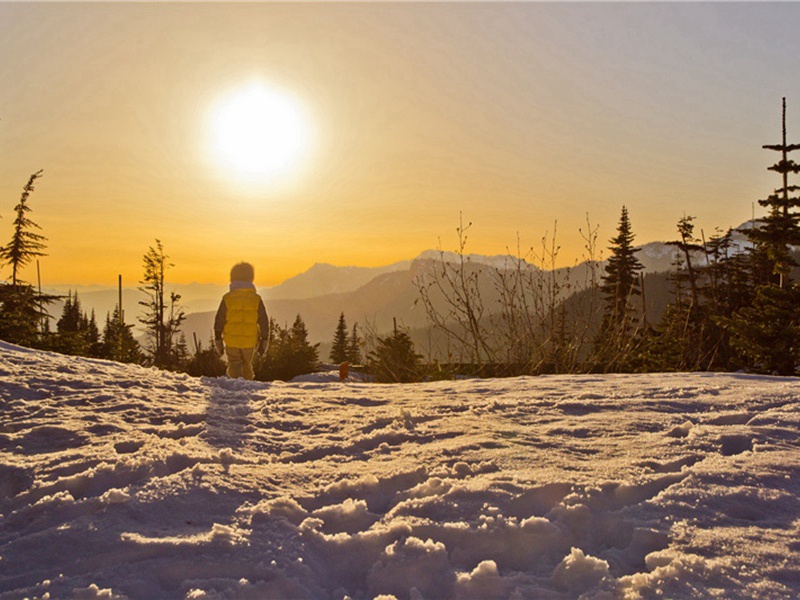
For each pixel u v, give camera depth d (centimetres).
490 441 343
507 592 194
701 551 209
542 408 439
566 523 237
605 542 232
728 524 231
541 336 945
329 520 245
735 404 434
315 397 505
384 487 282
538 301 954
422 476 291
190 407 443
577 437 354
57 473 288
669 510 241
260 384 579
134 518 236
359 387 572
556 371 948
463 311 956
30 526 235
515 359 950
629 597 184
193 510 248
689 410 428
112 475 281
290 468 306
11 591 188
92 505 245
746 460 297
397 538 226
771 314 2984
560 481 270
